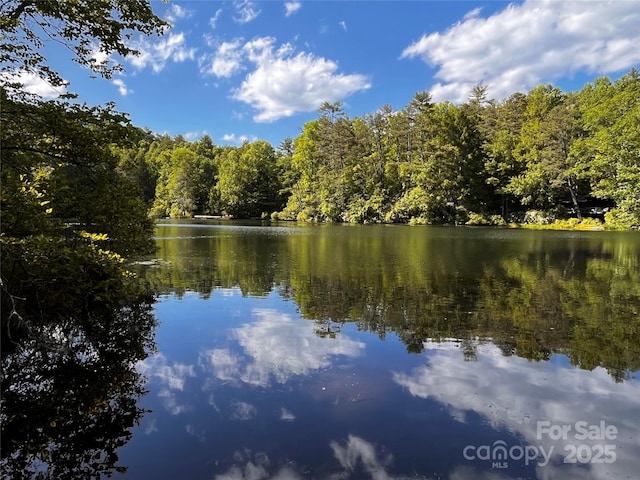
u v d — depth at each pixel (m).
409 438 3.65
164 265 13.98
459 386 4.71
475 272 12.48
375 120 50.19
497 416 4.04
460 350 5.92
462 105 49.00
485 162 44.22
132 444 3.59
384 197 48.47
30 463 3.40
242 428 3.81
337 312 8.02
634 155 29.72
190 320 7.48
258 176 65.44
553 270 12.80
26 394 4.59
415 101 45.03
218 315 7.82
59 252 6.27
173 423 3.92
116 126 8.01
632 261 14.73
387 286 10.44
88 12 7.05
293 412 4.11
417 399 4.39
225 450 3.48
